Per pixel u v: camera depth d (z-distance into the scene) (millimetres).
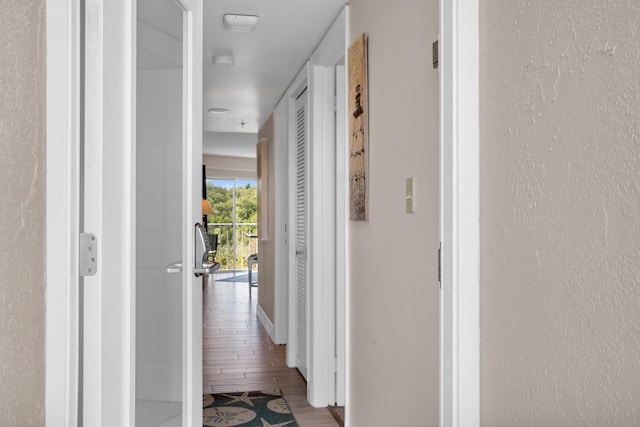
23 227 1019
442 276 1397
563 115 1024
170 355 1630
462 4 1333
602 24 929
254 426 3059
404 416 1961
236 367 4355
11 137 976
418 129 1822
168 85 1625
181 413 1706
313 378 3436
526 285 1138
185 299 1736
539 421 1095
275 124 5039
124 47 1308
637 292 855
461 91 1329
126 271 1311
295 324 4379
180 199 1715
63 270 1115
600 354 931
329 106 3506
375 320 2316
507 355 1211
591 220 950
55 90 1106
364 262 2482
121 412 1306
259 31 3135
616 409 897
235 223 12414
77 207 1151
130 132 1318
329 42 3061
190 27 1754
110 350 1294
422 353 1794
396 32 2035
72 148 1134
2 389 956
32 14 1051
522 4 1154
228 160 12008
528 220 1132
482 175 1315
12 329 984
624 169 879
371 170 2371
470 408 1335
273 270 5289
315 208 3490
